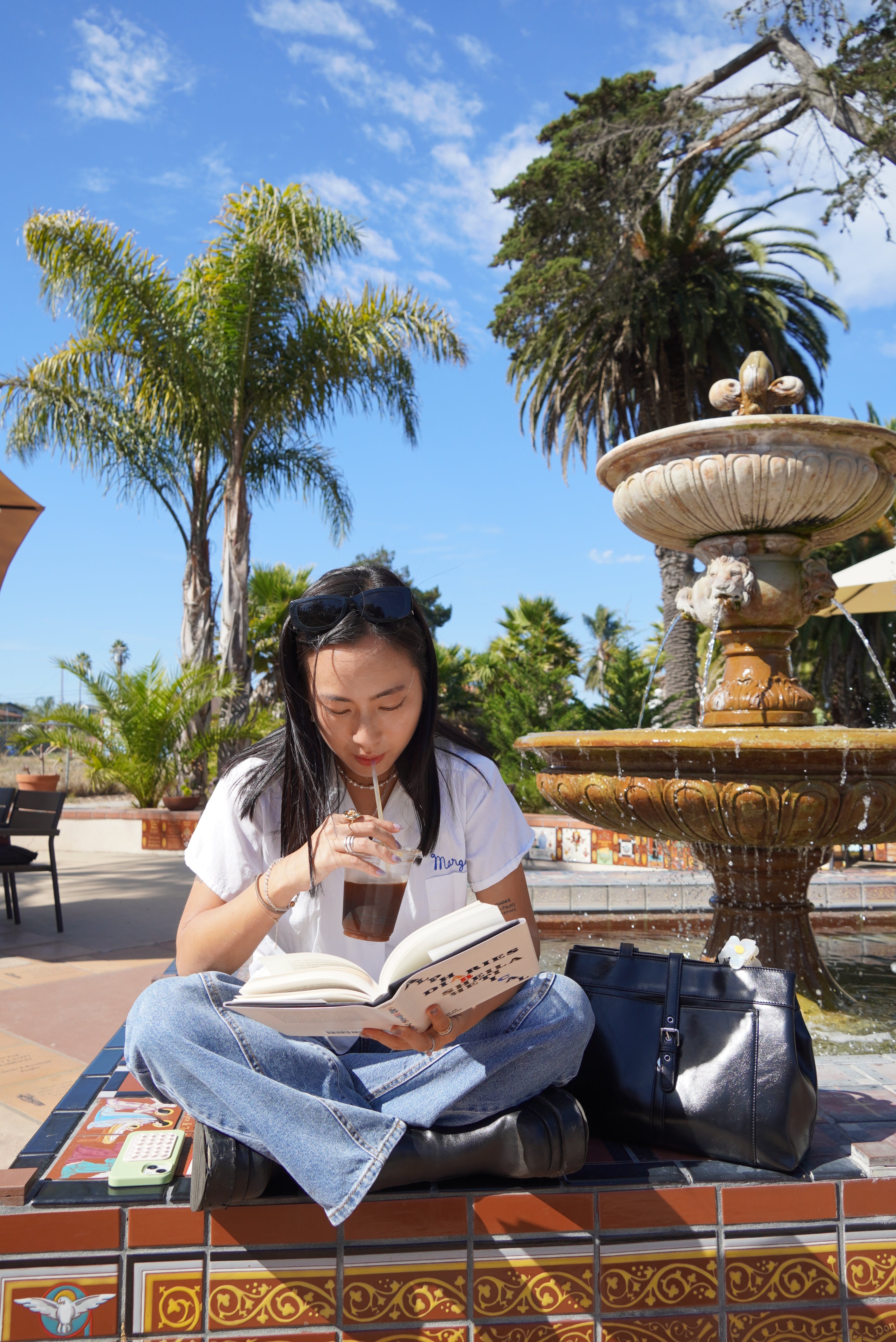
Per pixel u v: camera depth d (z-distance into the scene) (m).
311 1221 1.36
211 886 1.42
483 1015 1.36
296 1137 1.26
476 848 1.52
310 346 11.07
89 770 11.45
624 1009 1.60
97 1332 1.33
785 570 3.31
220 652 11.48
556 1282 1.38
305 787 1.41
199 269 11.34
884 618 17.30
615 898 4.76
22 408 11.52
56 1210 1.34
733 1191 1.42
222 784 1.47
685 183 14.33
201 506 12.45
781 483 2.99
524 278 15.83
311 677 1.34
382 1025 1.22
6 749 12.81
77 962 4.55
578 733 2.73
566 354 16.34
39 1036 3.38
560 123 15.88
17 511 4.97
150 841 10.04
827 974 3.01
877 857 8.11
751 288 14.88
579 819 3.06
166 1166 1.42
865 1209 1.44
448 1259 1.37
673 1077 1.51
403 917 1.47
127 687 10.89
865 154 10.44
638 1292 1.39
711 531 3.33
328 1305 1.35
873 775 2.43
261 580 16.50
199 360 10.98
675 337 15.55
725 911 3.08
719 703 3.36
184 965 1.37
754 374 3.30
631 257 14.30
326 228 10.58
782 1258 1.42
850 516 3.21
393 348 11.22
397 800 1.50
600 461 3.46
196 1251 1.34
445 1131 1.38
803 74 11.70
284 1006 1.17
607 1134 1.58
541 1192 1.38
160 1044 1.29
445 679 22.06
